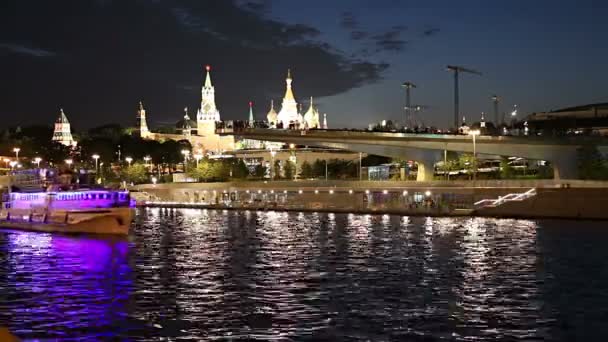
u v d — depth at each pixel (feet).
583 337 95.96
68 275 151.23
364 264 165.48
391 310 111.96
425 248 197.88
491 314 109.29
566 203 313.73
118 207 252.83
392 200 413.39
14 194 303.89
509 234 238.07
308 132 467.11
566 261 167.73
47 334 97.50
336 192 447.83
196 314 109.50
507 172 508.94
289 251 193.98
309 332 98.12
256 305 116.16
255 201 501.56
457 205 360.89
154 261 174.50
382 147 462.19
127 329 100.17
